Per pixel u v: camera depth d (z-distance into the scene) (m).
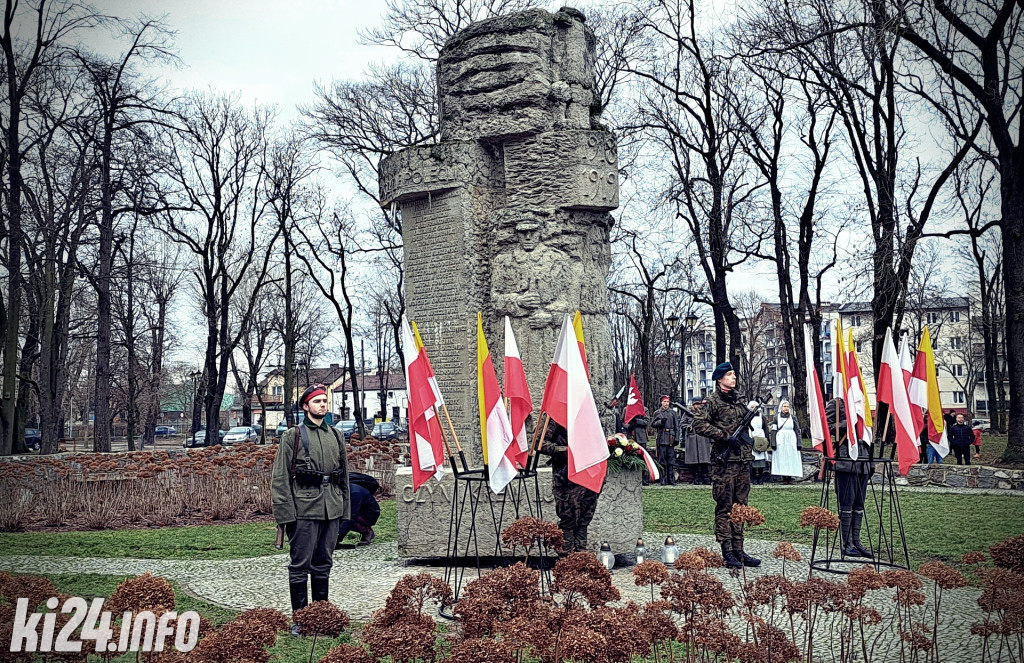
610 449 9.70
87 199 23.28
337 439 6.97
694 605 4.99
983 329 36.62
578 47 10.92
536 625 4.31
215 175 35.06
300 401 6.95
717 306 29.66
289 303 38.75
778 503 15.61
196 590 8.41
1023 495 16.31
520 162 10.45
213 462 16.20
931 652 5.64
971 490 17.61
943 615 7.20
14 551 11.03
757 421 20.86
